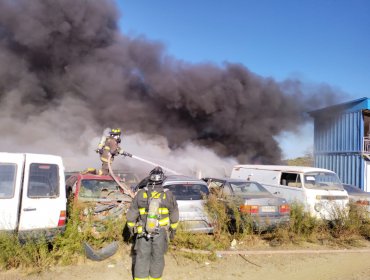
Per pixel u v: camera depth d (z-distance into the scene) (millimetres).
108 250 5141
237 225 6414
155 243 3924
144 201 4012
